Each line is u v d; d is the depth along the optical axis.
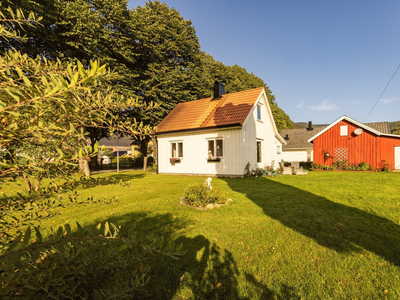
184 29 23.61
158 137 17.66
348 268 2.85
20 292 1.01
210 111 16.28
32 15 1.37
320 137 19.59
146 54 19.27
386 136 17.02
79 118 1.43
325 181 10.36
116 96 1.68
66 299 1.22
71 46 14.92
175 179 13.12
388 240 3.64
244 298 2.34
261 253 3.27
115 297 1.25
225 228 4.25
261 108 17.03
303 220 4.69
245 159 13.88
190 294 2.41
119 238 1.09
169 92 19.20
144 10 21.58
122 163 34.03
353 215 5.02
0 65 1.08
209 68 34.06
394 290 2.39
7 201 1.15
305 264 2.96
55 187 1.27
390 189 7.84
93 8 15.61
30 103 0.93
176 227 4.30
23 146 1.13
